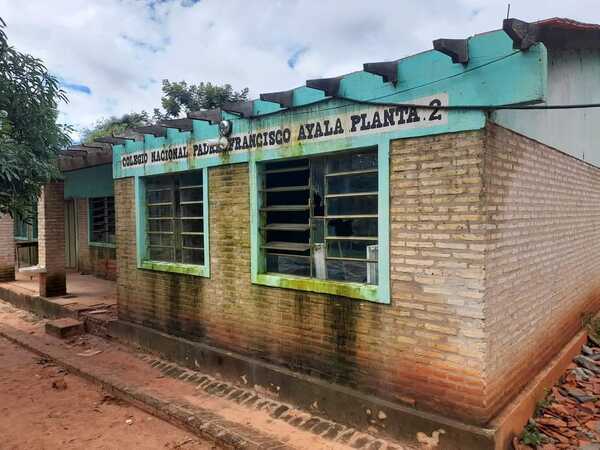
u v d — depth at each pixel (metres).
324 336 5.12
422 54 4.17
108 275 12.41
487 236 3.90
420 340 4.29
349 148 4.78
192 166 6.62
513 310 4.46
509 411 4.20
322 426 4.80
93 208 12.95
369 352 4.70
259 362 5.77
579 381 5.46
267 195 5.91
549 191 5.32
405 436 4.29
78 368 6.82
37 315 10.29
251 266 5.89
